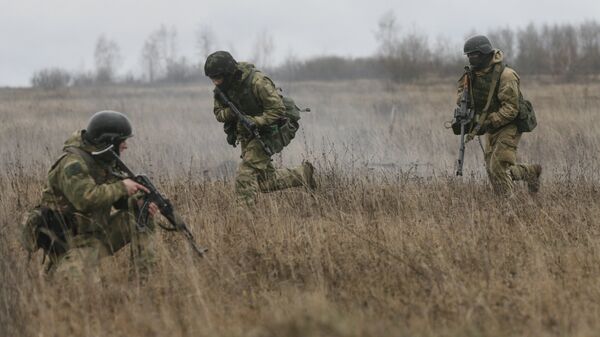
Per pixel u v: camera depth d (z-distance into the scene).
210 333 17.47
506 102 31.62
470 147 52.56
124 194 21.58
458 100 32.97
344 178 33.75
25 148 56.88
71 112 86.94
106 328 18.61
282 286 20.59
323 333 16.56
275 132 29.52
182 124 71.38
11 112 89.44
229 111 29.48
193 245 22.22
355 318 17.31
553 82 148.88
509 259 22.75
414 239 23.97
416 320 17.77
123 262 23.16
